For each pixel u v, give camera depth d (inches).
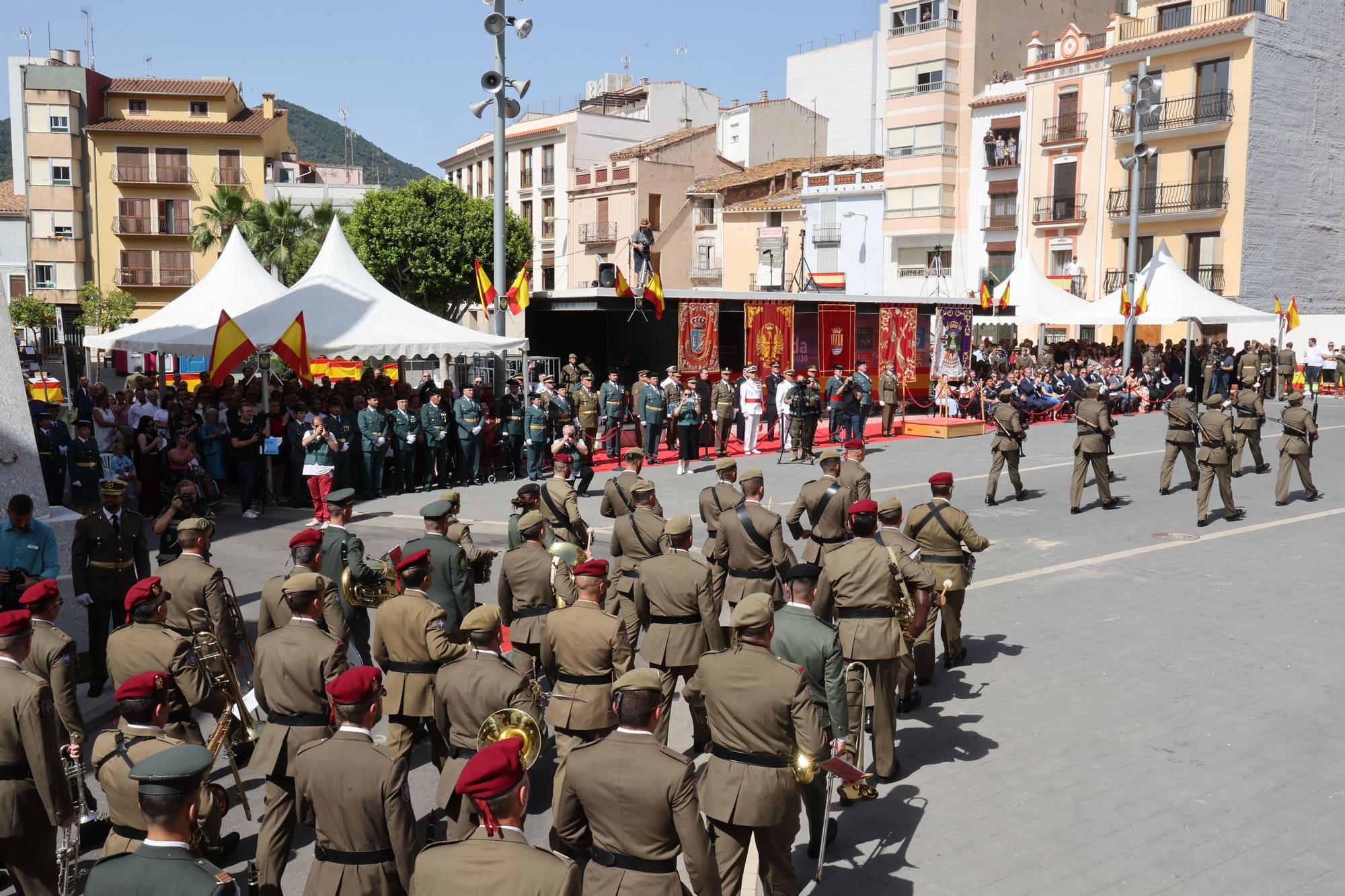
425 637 274.2
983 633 426.0
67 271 2529.5
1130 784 290.5
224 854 259.9
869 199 2130.9
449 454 831.7
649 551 340.2
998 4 2046.0
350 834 189.8
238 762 319.3
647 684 182.1
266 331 791.1
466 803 225.0
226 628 295.3
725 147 2645.2
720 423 903.1
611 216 2482.8
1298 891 236.1
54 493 692.1
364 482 761.0
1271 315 1316.4
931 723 336.8
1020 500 708.0
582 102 2982.3
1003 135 1968.5
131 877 151.8
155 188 2566.4
